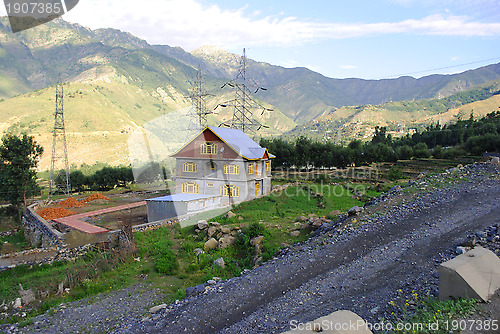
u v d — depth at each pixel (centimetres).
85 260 2042
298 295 1152
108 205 3997
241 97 7144
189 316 1123
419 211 1672
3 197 4088
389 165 6103
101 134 16000
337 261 1362
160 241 2100
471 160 5419
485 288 786
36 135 15075
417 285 1032
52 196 5422
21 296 1531
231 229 2103
